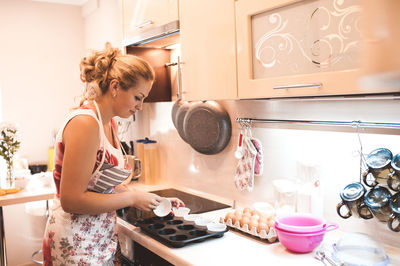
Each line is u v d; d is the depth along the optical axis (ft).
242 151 6.47
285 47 4.29
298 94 4.11
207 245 4.91
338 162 5.05
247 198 6.74
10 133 8.41
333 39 3.76
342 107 4.93
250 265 4.23
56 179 5.07
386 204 4.23
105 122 5.09
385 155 4.29
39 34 11.70
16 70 11.37
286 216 4.87
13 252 11.14
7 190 8.25
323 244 4.69
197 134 7.38
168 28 6.21
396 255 4.30
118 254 5.93
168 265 4.90
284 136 5.87
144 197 5.25
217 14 5.18
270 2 4.32
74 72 12.37
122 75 4.76
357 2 3.50
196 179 8.08
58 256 5.02
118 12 10.09
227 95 5.15
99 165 4.92
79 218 4.94
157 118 9.31
